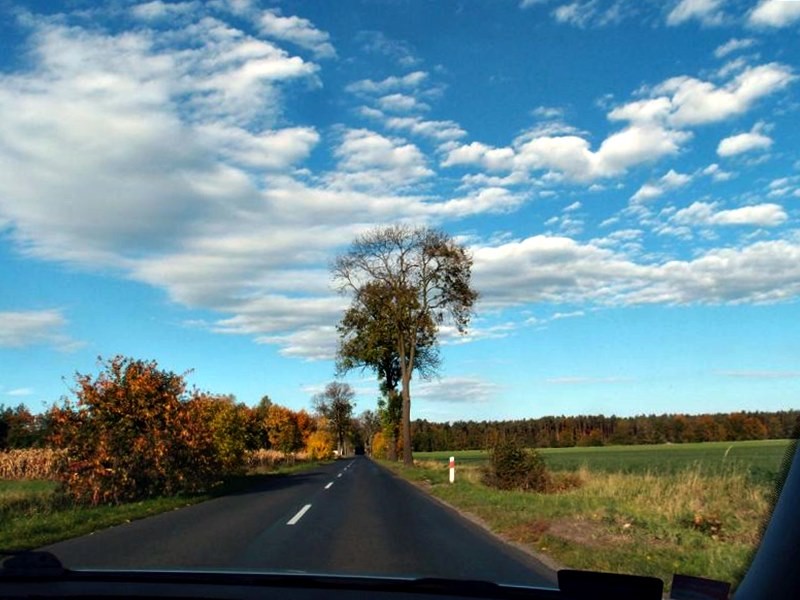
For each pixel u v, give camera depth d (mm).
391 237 44750
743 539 11391
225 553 10289
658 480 19766
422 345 47906
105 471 18875
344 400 117938
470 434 112250
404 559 9828
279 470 44812
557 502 16625
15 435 66250
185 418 21359
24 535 12078
